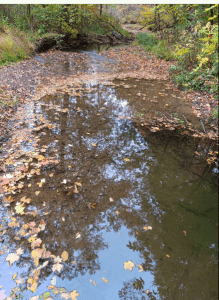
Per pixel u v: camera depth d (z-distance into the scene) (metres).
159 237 2.30
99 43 15.08
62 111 4.82
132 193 2.82
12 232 2.13
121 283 1.84
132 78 8.02
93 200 2.63
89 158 3.38
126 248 2.14
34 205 2.46
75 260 1.96
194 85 6.80
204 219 2.56
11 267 1.84
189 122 4.95
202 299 1.80
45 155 3.31
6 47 8.27
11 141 3.54
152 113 5.23
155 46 12.75
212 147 4.06
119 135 4.14
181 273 1.98
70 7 13.68
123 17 25.02
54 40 11.92
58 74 7.71
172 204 2.74
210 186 3.10
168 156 3.67
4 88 5.57
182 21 12.08
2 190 2.59
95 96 5.93
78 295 1.71
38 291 1.70
